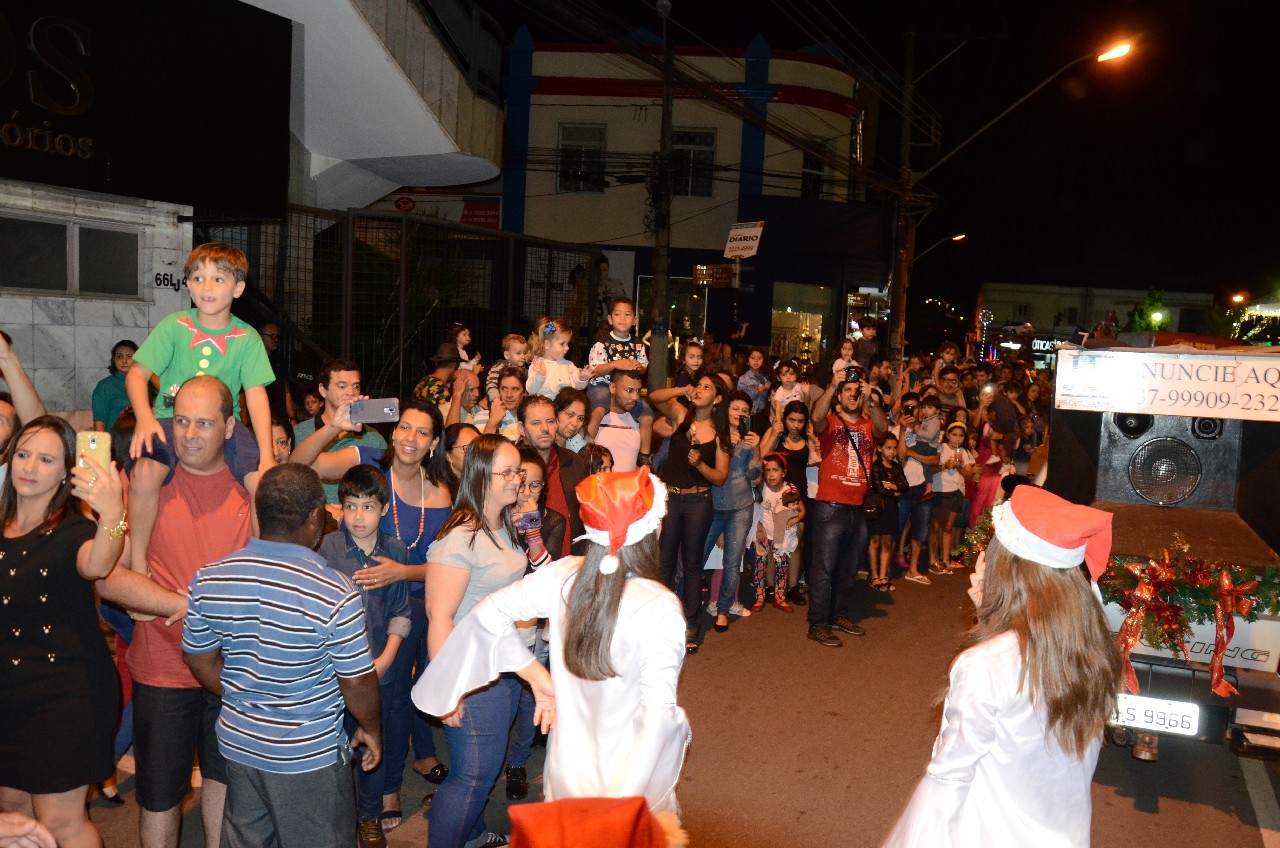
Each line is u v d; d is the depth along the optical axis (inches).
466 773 151.9
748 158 989.8
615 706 115.5
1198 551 233.0
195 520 153.6
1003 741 102.3
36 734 135.4
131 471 157.6
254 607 124.5
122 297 343.9
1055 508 105.4
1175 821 206.2
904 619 351.3
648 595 116.3
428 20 429.1
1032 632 102.5
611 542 113.7
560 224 1011.3
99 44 301.3
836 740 236.5
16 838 119.5
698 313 1008.9
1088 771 104.9
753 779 212.7
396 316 443.8
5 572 135.3
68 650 137.9
